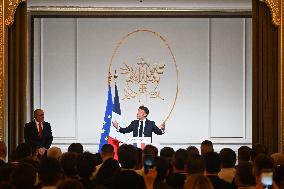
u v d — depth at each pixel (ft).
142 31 76.28
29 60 75.15
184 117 75.72
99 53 76.18
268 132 57.47
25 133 55.42
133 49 76.28
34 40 75.25
